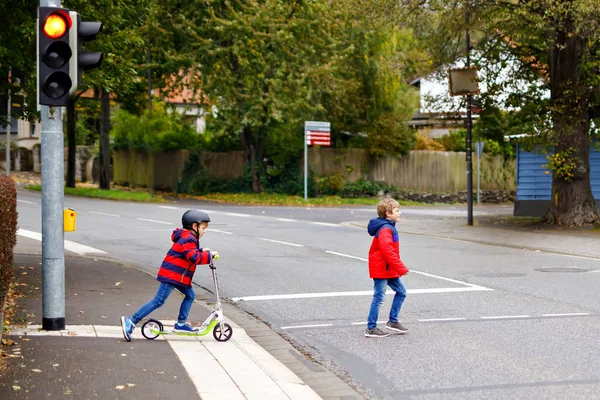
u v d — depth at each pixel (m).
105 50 13.47
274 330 9.05
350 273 13.62
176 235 7.97
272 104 35.06
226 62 36.09
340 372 7.12
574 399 6.08
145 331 7.89
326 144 37.34
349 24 35.59
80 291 10.73
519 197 28.06
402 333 8.72
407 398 6.24
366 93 40.62
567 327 8.95
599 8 18.62
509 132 26.06
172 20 34.75
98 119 54.09
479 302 10.72
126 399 5.70
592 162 25.81
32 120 12.74
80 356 6.95
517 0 21.22
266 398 5.92
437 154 43.88
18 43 11.88
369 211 30.84
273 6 34.47
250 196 38.41
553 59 22.25
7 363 6.57
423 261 15.36
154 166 45.91
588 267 14.44
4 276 8.01
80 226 21.47
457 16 21.70
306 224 23.83
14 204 9.18
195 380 6.33
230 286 12.22
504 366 7.18
